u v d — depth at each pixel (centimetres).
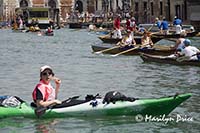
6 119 1561
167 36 5294
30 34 7700
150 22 9250
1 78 2614
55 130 1477
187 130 1485
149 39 3662
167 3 8588
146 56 3197
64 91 2178
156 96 2019
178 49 3098
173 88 2217
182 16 8069
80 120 1561
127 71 2819
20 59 3662
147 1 9388
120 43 3862
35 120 1558
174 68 2875
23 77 2647
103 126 1510
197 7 7294
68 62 3378
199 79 2461
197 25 7288
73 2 12725
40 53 4169
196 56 2912
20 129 1486
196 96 1991
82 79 2541
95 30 8288
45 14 9900
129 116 1581
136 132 1464
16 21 10038
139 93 2098
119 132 1464
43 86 1572
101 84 2369
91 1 12938
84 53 4025
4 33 8144
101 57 3631
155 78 2525
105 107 1575
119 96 1594
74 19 11762
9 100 1598
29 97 2048
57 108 1575
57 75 2702
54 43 5472
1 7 12112
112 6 11756
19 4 12356
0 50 4584
